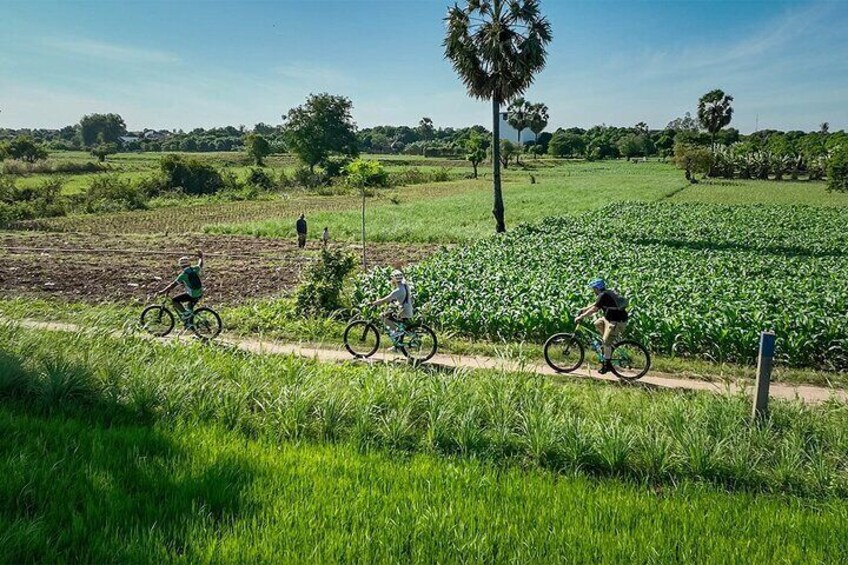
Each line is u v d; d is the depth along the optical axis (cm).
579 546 541
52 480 614
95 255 2638
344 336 1265
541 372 1182
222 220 4116
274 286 2031
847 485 702
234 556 493
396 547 527
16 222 3738
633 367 1214
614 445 745
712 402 878
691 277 2020
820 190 7275
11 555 486
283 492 614
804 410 875
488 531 553
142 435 748
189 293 1360
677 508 627
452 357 1278
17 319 1249
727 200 5953
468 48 3244
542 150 19438
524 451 791
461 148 16100
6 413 801
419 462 729
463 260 2277
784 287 1817
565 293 1573
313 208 5034
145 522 550
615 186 7781
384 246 3080
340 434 824
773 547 558
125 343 1077
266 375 964
